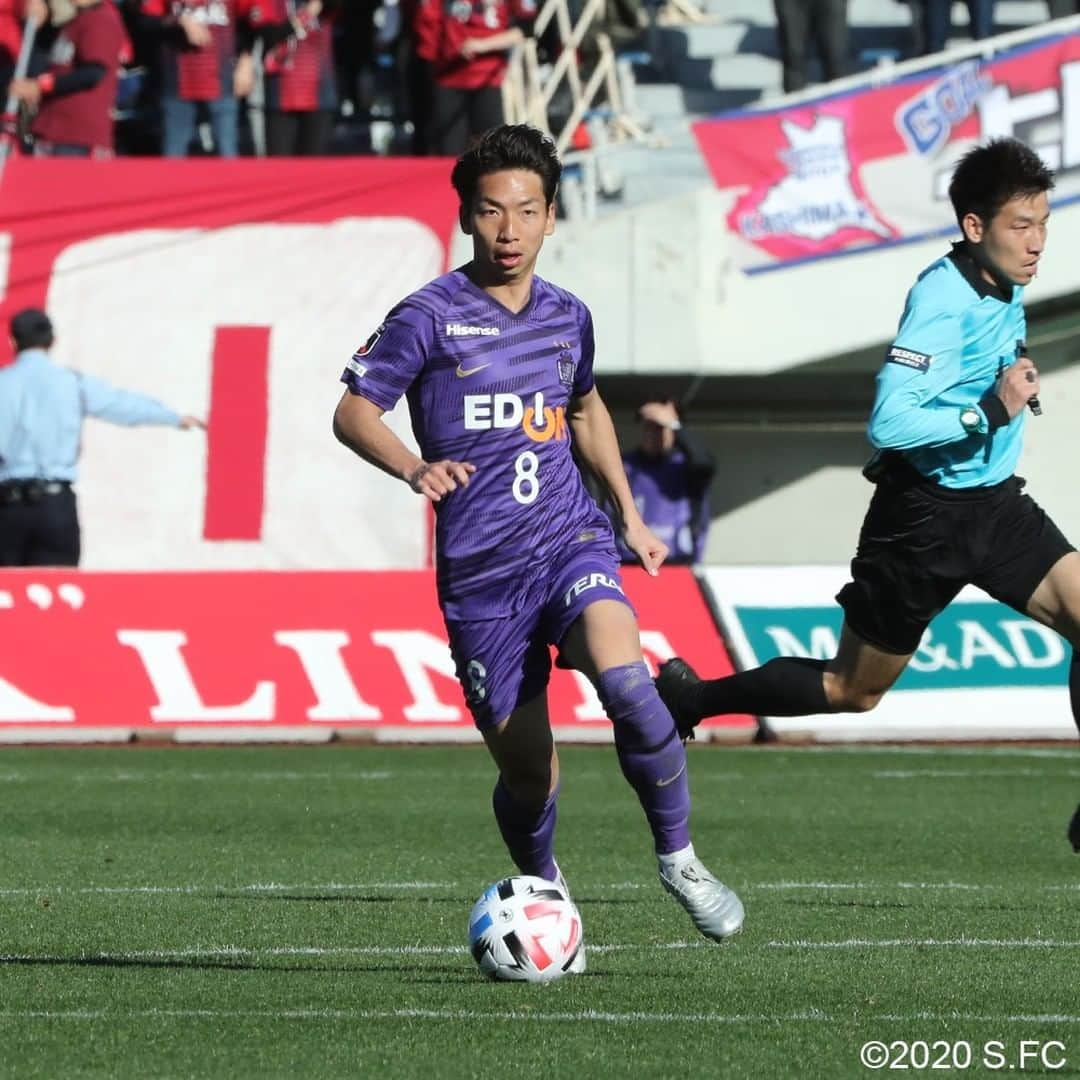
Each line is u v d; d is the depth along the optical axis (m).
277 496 61.34
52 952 21.50
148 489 61.19
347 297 61.84
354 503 61.31
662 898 26.19
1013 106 62.00
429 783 41.44
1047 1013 17.88
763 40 75.06
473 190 19.23
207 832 33.72
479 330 19.38
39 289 61.62
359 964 20.73
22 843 32.09
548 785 20.08
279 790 40.16
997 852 31.45
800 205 63.06
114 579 51.62
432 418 19.50
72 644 51.34
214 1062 15.62
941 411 21.58
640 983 19.44
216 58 61.91
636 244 63.31
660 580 51.50
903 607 22.38
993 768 44.62
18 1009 18.00
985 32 66.81
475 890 26.92
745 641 50.94
